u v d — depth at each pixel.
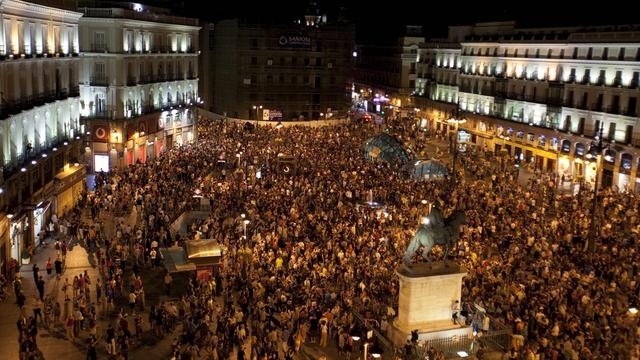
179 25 83.25
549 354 26.80
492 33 98.94
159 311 29.94
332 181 57.00
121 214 48.72
